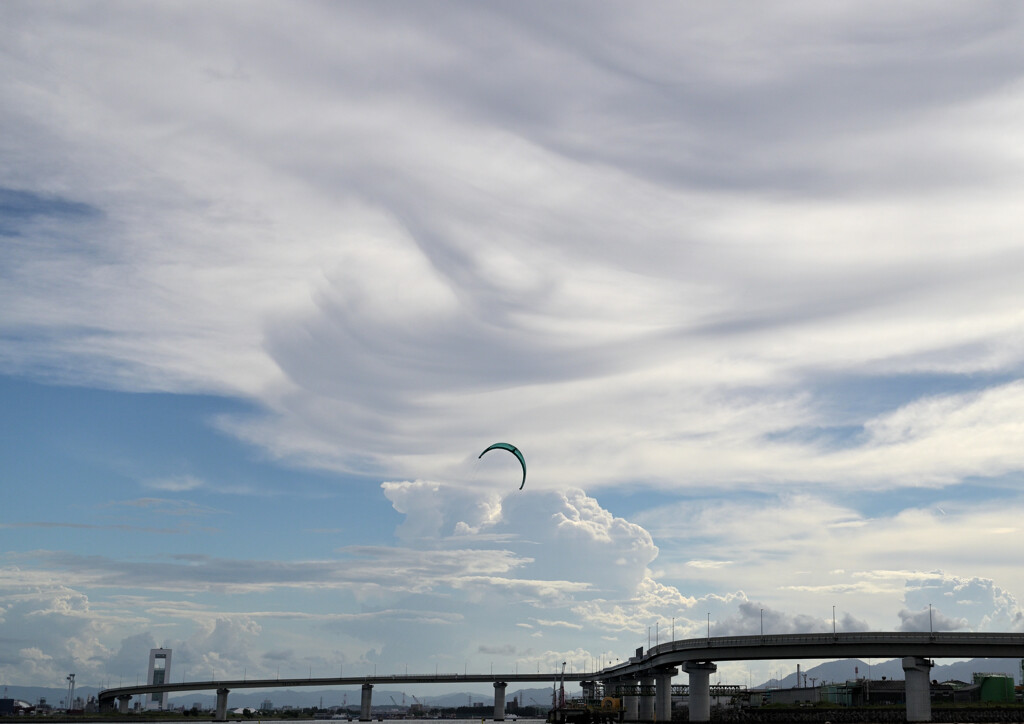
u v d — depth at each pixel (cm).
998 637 18150
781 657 19350
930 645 18338
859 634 18712
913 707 18450
